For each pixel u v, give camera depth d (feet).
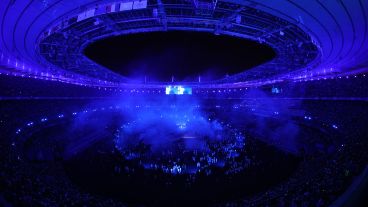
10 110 129.80
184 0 60.44
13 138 105.09
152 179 90.74
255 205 58.29
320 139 127.65
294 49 96.12
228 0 49.78
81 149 131.54
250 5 51.44
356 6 43.57
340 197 40.29
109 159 113.39
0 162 65.87
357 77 134.62
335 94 149.38
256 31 83.51
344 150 81.35
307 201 47.85
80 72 163.63
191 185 85.76
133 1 51.65
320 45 75.25
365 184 43.21
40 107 157.69
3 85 129.29
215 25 81.66
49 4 47.70
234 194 79.05
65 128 157.17
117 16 71.05
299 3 47.50
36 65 116.67
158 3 60.64
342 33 61.36
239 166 103.14
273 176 91.97
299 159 108.88
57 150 114.93
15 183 53.98
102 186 84.74
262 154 119.65
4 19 50.78
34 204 46.34
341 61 97.76
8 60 96.68
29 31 63.62
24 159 88.38
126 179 90.53
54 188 64.23
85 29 81.51
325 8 47.57
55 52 101.50
